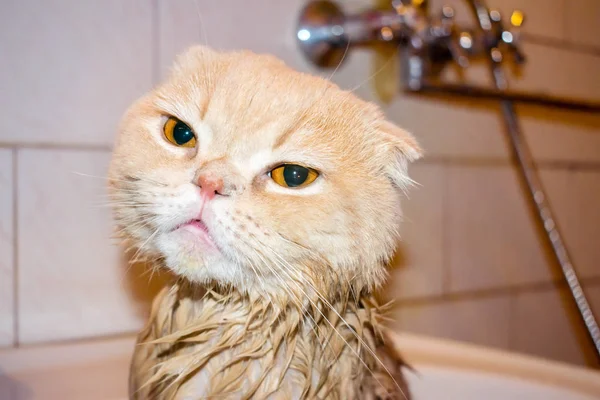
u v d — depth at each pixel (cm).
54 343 43
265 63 31
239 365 29
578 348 68
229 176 27
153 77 45
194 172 27
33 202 42
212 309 30
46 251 42
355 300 30
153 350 31
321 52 49
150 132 29
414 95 54
